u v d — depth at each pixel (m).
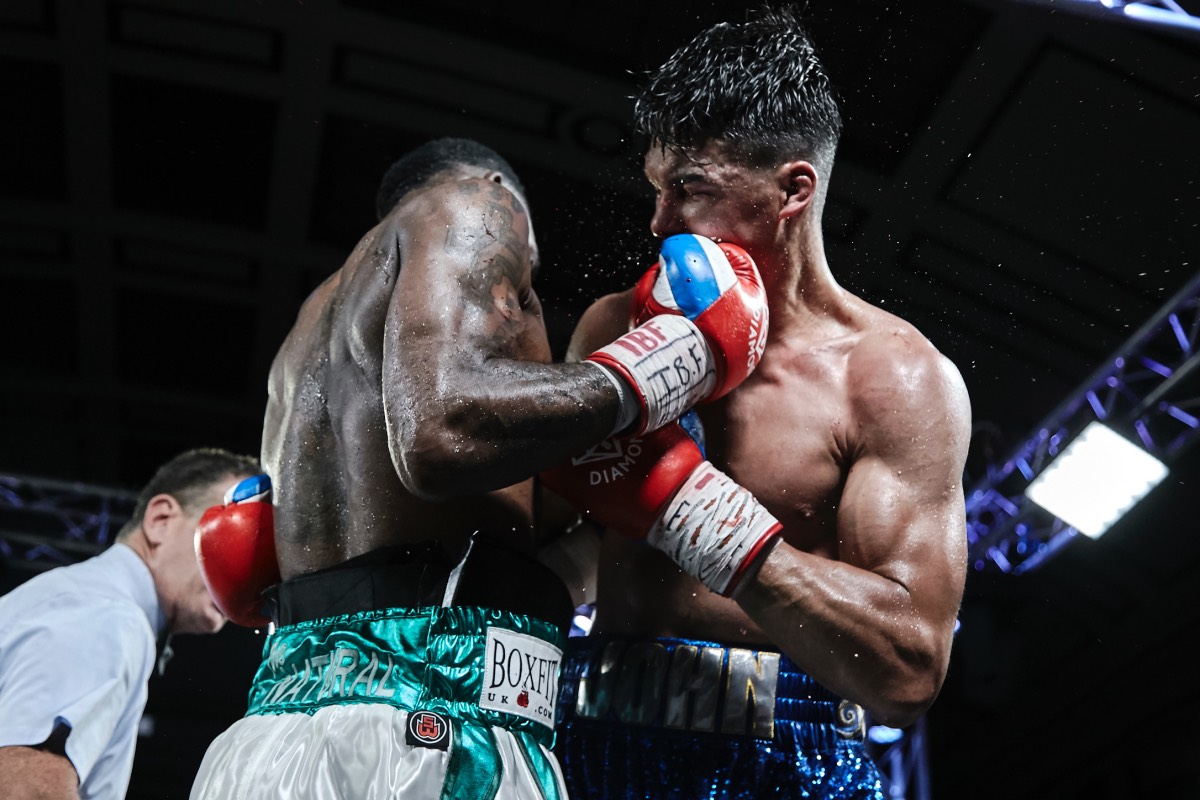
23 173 9.66
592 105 8.28
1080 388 8.66
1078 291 8.31
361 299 1.61
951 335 8.93
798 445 1.82
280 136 9.18
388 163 9.31
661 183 1.87
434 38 8.12
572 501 1.63
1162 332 8.32
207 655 11.06
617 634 1.80
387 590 1.49
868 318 1.89
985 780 13.12
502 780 1.40
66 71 8.76
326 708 1.44
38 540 11.25
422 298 1.49
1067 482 8.60
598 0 7.55
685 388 1.56
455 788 1.36
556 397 1.45
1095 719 11.99
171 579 2.89
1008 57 6.97
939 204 7.84
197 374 11.48
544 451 1.45
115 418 11.89
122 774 2.36
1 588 11.34
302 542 1.62
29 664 2.17
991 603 11.21
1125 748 12.01
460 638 1.45
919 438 1.75
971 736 12.55
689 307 1.60
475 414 1.41
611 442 1.59
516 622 1.50
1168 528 9.88
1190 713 11.23
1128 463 8.34
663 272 1.65
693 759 1.69
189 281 10.54
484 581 1.49
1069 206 7.75
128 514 12.01
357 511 1.57
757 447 1.83
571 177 8.80
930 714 12.38
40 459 12.21
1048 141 7.38
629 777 1.69
